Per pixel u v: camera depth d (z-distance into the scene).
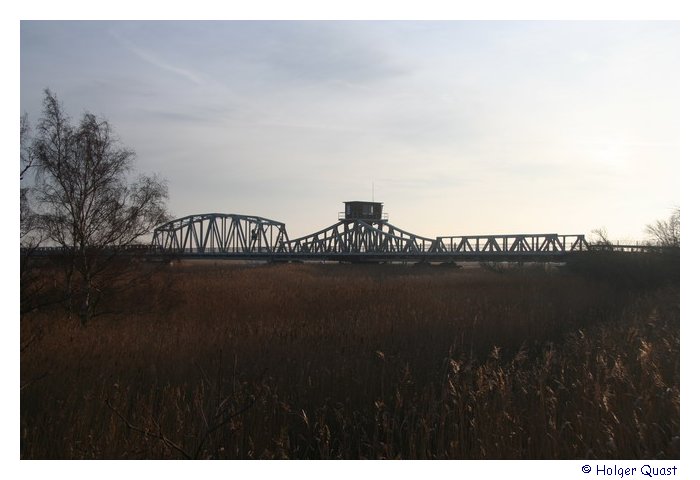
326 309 23.70
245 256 98.81
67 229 20.91
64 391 11.41
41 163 20.78
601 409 8.91
